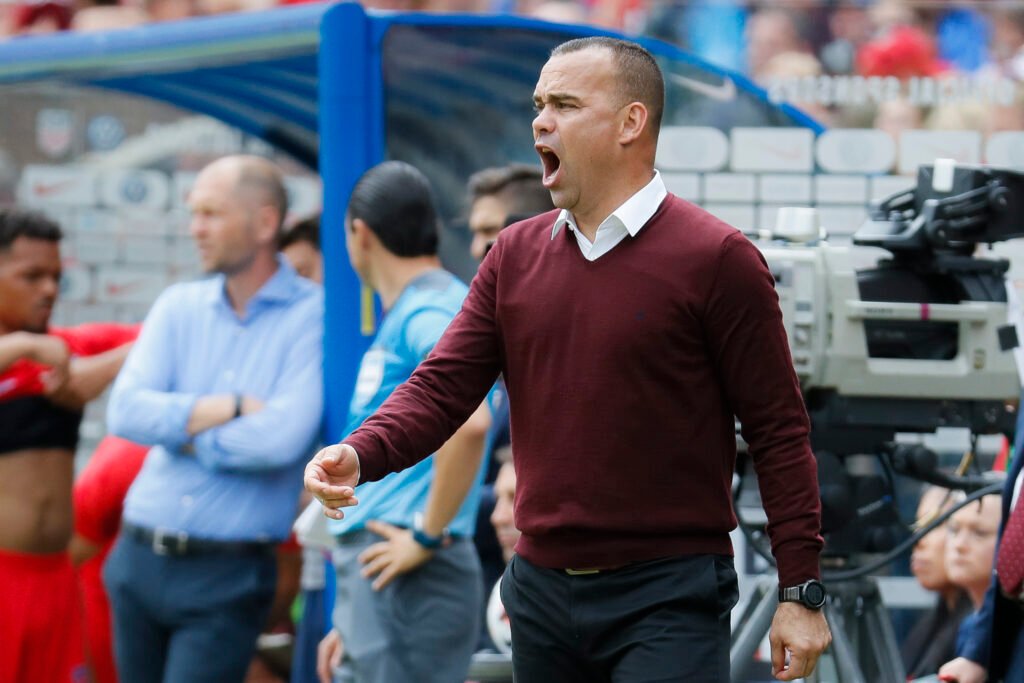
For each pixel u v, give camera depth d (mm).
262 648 16891
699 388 8180
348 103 14312
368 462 8156
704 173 15391
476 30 14938
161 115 17266
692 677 8125
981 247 13633
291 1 21375
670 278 8062
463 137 15359
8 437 14258
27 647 14375
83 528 15750
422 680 11758
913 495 14516
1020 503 9891
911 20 16078
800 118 15805
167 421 13500
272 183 14203
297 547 16203
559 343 8219
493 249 8672
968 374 10953
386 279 12180
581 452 8172
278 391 13891
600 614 8289
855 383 10836
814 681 11328
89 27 20859
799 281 10781
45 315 14727
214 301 14141
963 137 15547
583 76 8172
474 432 11398
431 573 11781
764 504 8344
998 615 10180
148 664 13906
